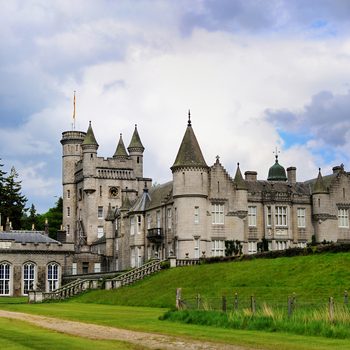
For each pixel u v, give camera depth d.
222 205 81.69
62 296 67.88
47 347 24.48
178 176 80.00
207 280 58.22
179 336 28.69
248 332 30.42
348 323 29.59
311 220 86.94
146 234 90.38
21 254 87.25
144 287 63.03
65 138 125.19
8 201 135.00
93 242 114.75
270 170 102.50
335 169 91.75
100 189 117.62
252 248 83.94
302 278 51.56
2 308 52.97
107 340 27.28
